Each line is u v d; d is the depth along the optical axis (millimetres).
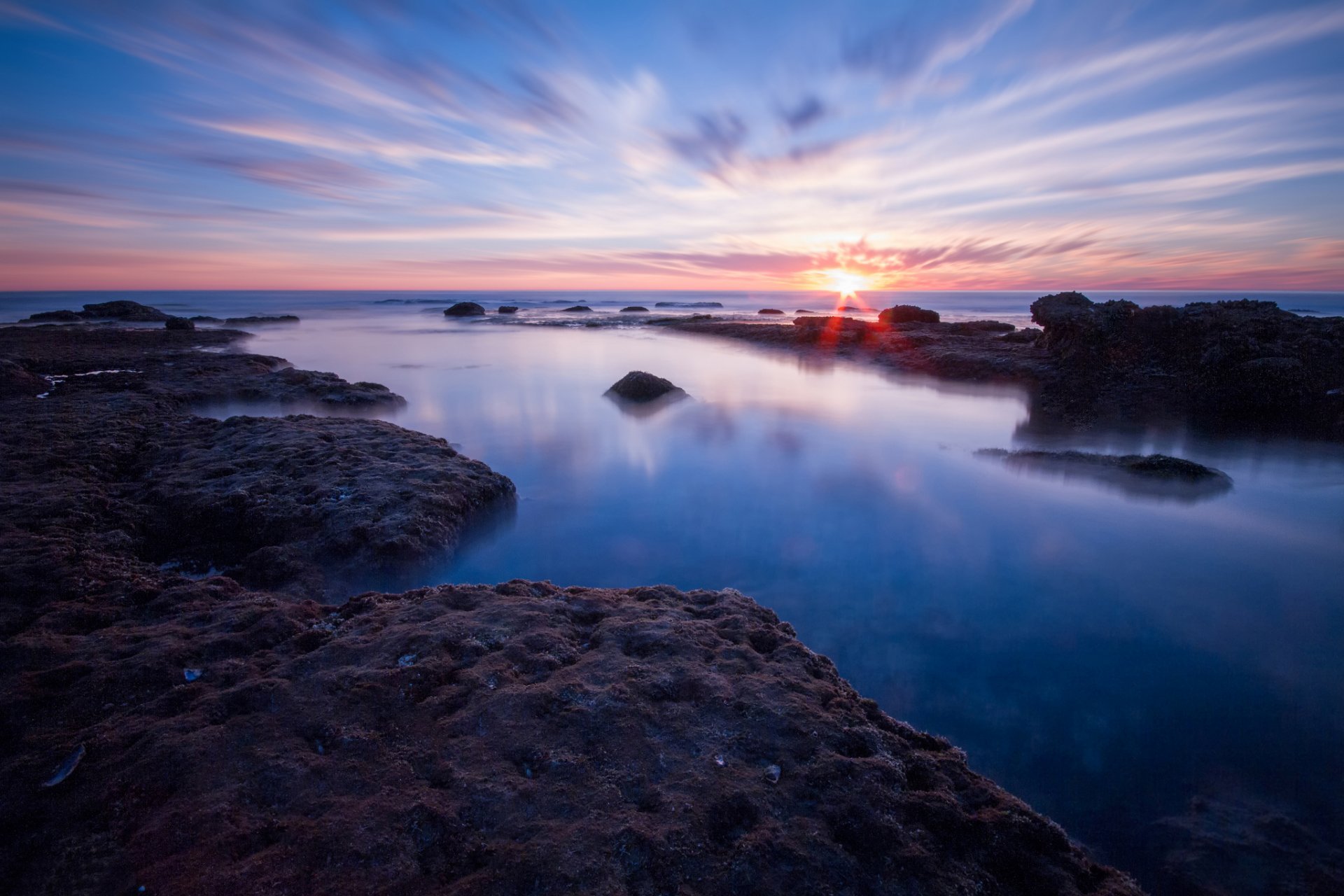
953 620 6637
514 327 44000
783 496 10125
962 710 5266
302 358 26625
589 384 20391
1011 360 20469
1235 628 6438
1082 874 3199
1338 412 13375
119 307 44406
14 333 28609
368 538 7461
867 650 6125
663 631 5027
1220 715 5191
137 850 2936
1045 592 7160
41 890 2756
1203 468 10461
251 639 4879
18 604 5418
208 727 3768
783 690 4277
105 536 7223
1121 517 9180
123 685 4250
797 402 17359
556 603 5559
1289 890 3688
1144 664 5883
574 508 9703
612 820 3129
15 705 4012
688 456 12281
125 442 11055
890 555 8102
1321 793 4391
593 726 3832
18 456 9750
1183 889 3727
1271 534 8570
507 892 2738
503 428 14602
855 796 3375
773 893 2803
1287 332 15695
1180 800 4355
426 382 20984
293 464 9719
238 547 7578
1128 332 18000
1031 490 10289
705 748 3693
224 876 2775
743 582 7469
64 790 3314
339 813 3145
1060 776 4570
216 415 15703
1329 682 5598
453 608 5500
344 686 4176
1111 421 14508
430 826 3078
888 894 2877
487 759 3559
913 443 13086
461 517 8734
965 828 3287
